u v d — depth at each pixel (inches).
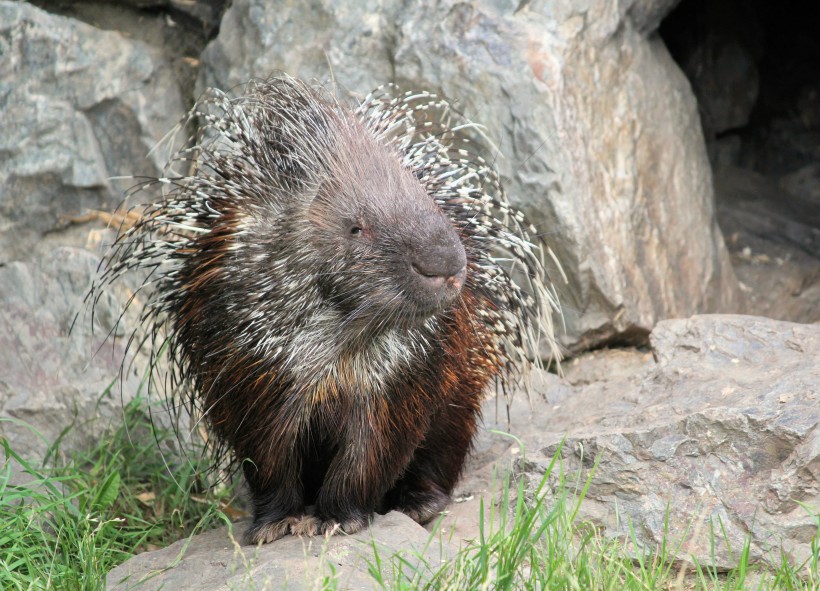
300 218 185.6
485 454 256.8
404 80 313.0
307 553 188.2
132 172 328.2
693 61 464.4
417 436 201.5
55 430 276.2
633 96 332.2
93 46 327.0
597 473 205.9
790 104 495.5
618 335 313.3
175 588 186.4
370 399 194.9
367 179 184.9
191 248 199.2
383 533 195.2
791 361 226.7
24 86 316.2
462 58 307.4
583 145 308.3
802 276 392.2
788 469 194.4
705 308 346.0
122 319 300.4
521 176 302.7
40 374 288.0
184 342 205.6
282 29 322.7
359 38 317.7
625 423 222.5
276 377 191.3
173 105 336.8
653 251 325.7
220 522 251.9
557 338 311.6
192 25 354.0
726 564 191.3
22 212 312.7
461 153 243.8
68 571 198.7
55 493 234.8
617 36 328.8
